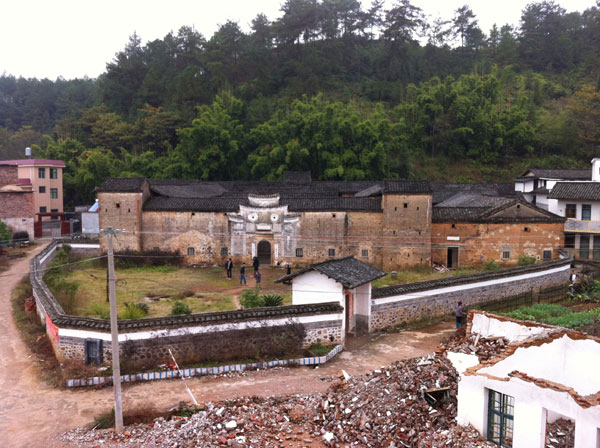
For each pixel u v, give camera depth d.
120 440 13.15
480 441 11.25
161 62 85.69
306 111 59.81
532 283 28.92
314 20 82.75
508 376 10.88
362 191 45.31
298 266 36.91
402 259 35.28
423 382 14.42
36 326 23.11
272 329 18.97
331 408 14.40
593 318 20.98
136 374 17.11
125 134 70.12
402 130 67.81
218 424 13.40
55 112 102.06
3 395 16.23
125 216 37.69
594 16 96.06
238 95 75.94
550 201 39.44
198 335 18.23
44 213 50.56
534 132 69.19
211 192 47.34
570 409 9.76
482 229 35.28
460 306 22.98
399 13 83.44
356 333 21.98
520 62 91.00
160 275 34.25
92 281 32.03
